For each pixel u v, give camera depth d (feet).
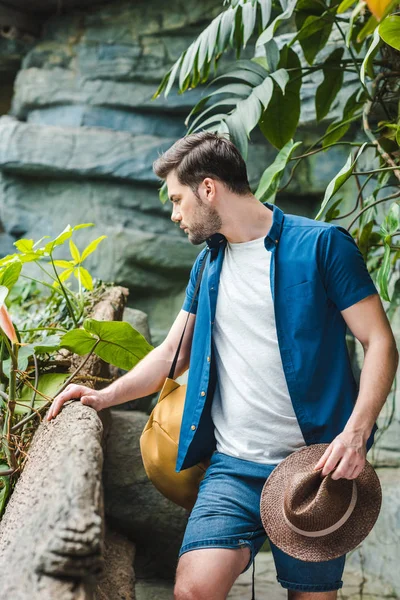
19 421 7.51
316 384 6.14
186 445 6.74
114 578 9.18
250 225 6.42
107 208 20.44
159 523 10.92
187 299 7.24
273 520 5.81
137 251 19.90
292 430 6.28
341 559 6.38
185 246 20.18
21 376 7.32
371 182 16.11
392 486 13.21
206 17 19.31
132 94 20.33
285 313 6.17
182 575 5.98
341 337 6.26
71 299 10.98
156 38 20.06
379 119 15.26
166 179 6.59
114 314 10.75
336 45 15.44
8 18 20.62
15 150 20.15
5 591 3.87
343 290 6.08
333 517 5.66
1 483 6.79
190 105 20.04
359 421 5.64
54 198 20.81
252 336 6.33
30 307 14.73
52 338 8.22
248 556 6.14
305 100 16.78
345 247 6.16
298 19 11.02
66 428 5.67
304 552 5.76
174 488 7.16
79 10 20.84
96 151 20.11
